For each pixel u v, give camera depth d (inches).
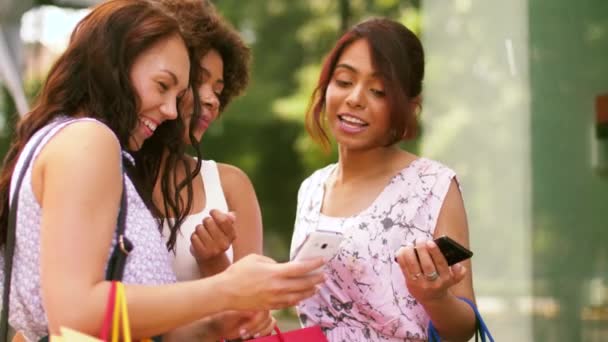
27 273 70.8
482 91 179.5
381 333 100.5
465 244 100.5
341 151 108.6
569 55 175.2
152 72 74.5
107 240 67.4
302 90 483.8
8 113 413.7
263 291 67.1
